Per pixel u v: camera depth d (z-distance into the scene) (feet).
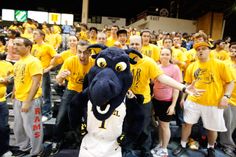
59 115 10.79
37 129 10.55
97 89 5.89
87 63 10.16
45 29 27.63
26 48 10.36
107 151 6.66
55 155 10.30
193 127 13.32
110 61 6.51
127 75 6.54
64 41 27.04
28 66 10.18
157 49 14.23
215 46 17.26
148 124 9.71
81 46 9.91
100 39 13.74
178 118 12.76
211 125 11.19
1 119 10.71
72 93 10.57
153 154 11.39
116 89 6.09
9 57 13.71
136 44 9.79
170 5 71.05
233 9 52.44
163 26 60.08
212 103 11.03
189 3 59.72
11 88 13.92
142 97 7.22
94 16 83.10
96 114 6.43
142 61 9.10
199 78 11.14
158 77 8.92
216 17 57.00
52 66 13.30
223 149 12.59
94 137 6.85
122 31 13.19
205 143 13.02
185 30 61.41
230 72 10.82
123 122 6.89
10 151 11.37
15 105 10.60
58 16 50.60
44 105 13.91
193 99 11.39
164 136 11.32
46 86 13.96
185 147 12.40
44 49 13.99
